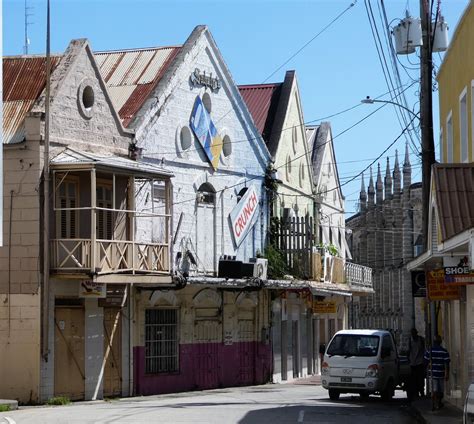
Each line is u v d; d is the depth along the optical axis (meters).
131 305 30.69
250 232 38.78
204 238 35.53
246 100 45.16
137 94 33.38
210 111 35.97
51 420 19.47
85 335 28.45
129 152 30.91
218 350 35.81
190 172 34.59
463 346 22.48
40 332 26.73
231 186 37.28
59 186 27.66
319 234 49.78
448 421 19.94
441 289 22.31
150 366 31.94
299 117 46.34
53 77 28.11
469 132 21.97
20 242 26.97
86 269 26.81
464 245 17.66
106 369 29.53
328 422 19.95
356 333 27.34
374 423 20.14
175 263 33.41
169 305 32.88
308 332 46.41
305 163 47.06
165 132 33.12
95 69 29.38
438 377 22.78
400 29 25.11
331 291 44.78
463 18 22.39
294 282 38.81
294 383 40.41
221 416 20.77
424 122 24.44
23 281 26.94
